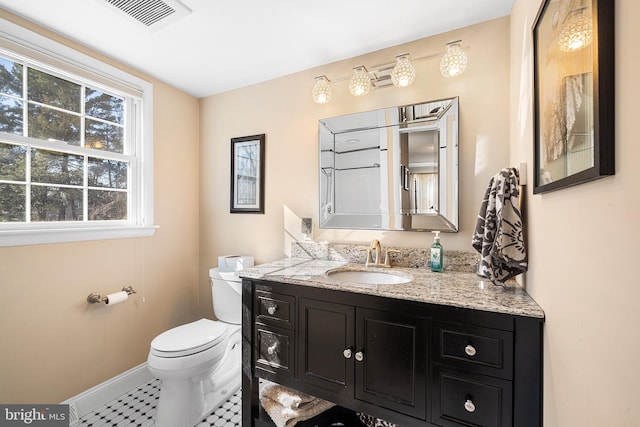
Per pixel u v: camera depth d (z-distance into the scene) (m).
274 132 2.14
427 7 1.40
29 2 1.34
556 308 0.81
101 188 1.85
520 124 1.23
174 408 1.53
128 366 1.94
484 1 1.36
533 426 0.94
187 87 2.28
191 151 2.42
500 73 1.47
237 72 2.05
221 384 1.82
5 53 1.42
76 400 1.65
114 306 1.87
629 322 0.46
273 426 1.44
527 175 1.12
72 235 1.64
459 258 1.53
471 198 1.54
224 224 2.36
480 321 1.01
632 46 0.46
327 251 1.88
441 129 1.60
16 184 1.49
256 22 1.51
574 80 0.66
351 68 1.87
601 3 0.52
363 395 1.21
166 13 1.44
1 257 1.40
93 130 1.82
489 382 1.00
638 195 0.44
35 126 1.56
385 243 1.76
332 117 1.91
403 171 1.70
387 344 1.16
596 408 0.57
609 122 0.51
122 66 1.92
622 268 0.48
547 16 0.85
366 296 1.20
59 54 1.60
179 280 2.31
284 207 2.10
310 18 1.48
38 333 1.52
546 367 0.88
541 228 0.95
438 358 1.07
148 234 2.06
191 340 1.59
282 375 1.41
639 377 0.43
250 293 1.51
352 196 1.84
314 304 1.33
